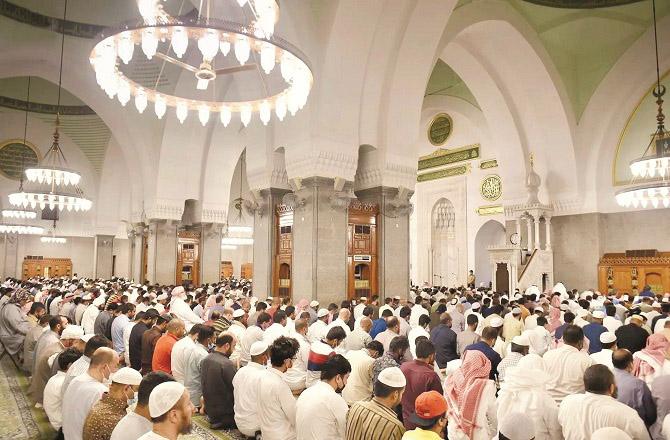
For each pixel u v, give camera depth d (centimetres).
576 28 1283
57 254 2167
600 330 493
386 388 231
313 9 856
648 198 1127
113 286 1166
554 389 320
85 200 1317
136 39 470
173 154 1445
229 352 430
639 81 1259
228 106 628
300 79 542
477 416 265
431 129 1905
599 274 1281
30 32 1220
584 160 1338
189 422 188
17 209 1933
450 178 1811
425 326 533
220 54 1229
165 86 1384
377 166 945
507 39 1262
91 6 1291
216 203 1512
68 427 276
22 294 970
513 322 620
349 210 912
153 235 1423
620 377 291
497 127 1443
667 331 392
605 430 175
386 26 895
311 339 531
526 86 1362
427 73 978
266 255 983
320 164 854
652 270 1193
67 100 1866
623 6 1210
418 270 1914
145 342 512
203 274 1481
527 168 1407
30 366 606
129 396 247
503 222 1598
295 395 409
